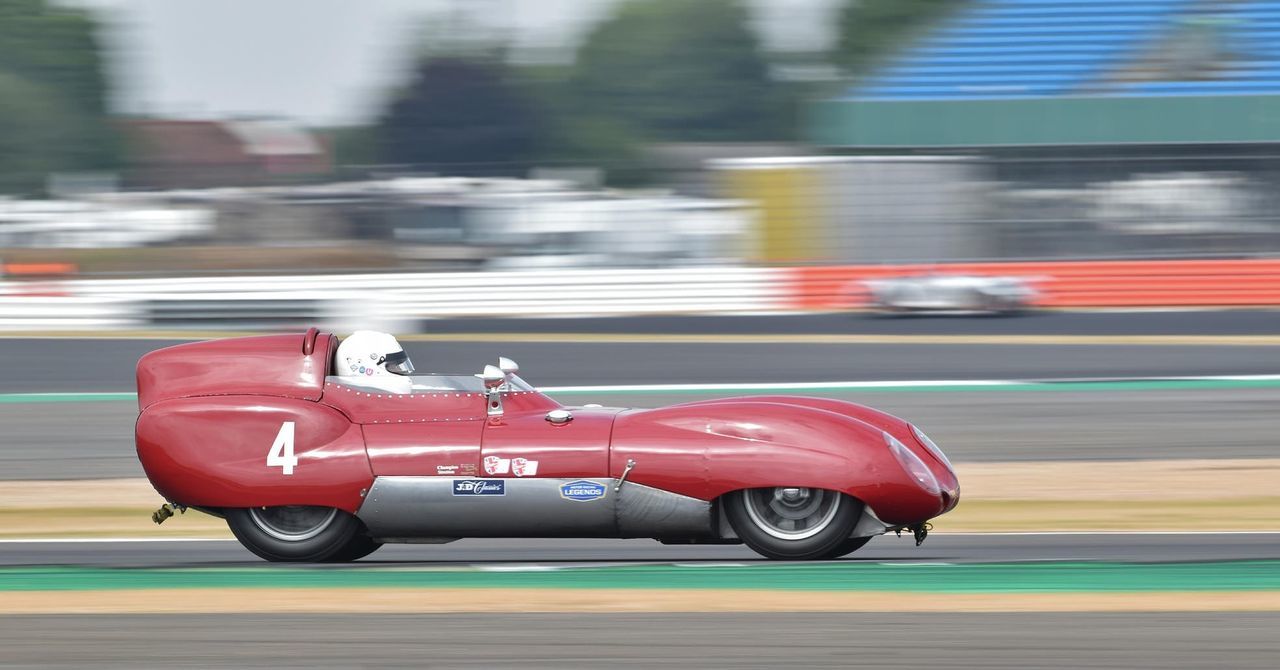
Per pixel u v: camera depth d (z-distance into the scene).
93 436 40.44
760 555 21.50
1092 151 75.69
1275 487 31.62
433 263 76.50
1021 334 63.19
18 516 29.09
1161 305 71.56
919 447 21.70
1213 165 74.75
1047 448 37.69
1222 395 46.44
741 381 50.81
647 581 20.25
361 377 21.34
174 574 21.48
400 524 20.44
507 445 20.31
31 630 17.52
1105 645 16.41
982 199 75.88
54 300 68.81
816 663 15.62
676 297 72.56
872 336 63.12
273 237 77.44
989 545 24.19
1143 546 24.09
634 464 20.05
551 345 60.88
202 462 20.69
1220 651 16.12
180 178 80.31
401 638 16.81
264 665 15.67
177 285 69.25
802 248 75.94
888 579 20.47
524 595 19.33
